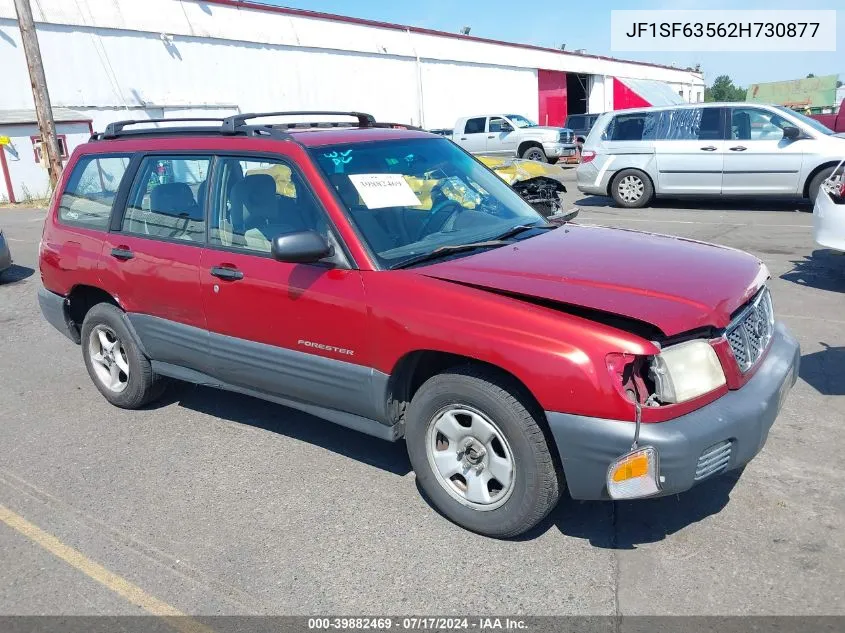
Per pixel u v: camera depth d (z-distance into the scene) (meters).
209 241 4.30
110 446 4.70
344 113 4.88
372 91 33.12
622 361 2.94
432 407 3.48
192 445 4.66
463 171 4.58
